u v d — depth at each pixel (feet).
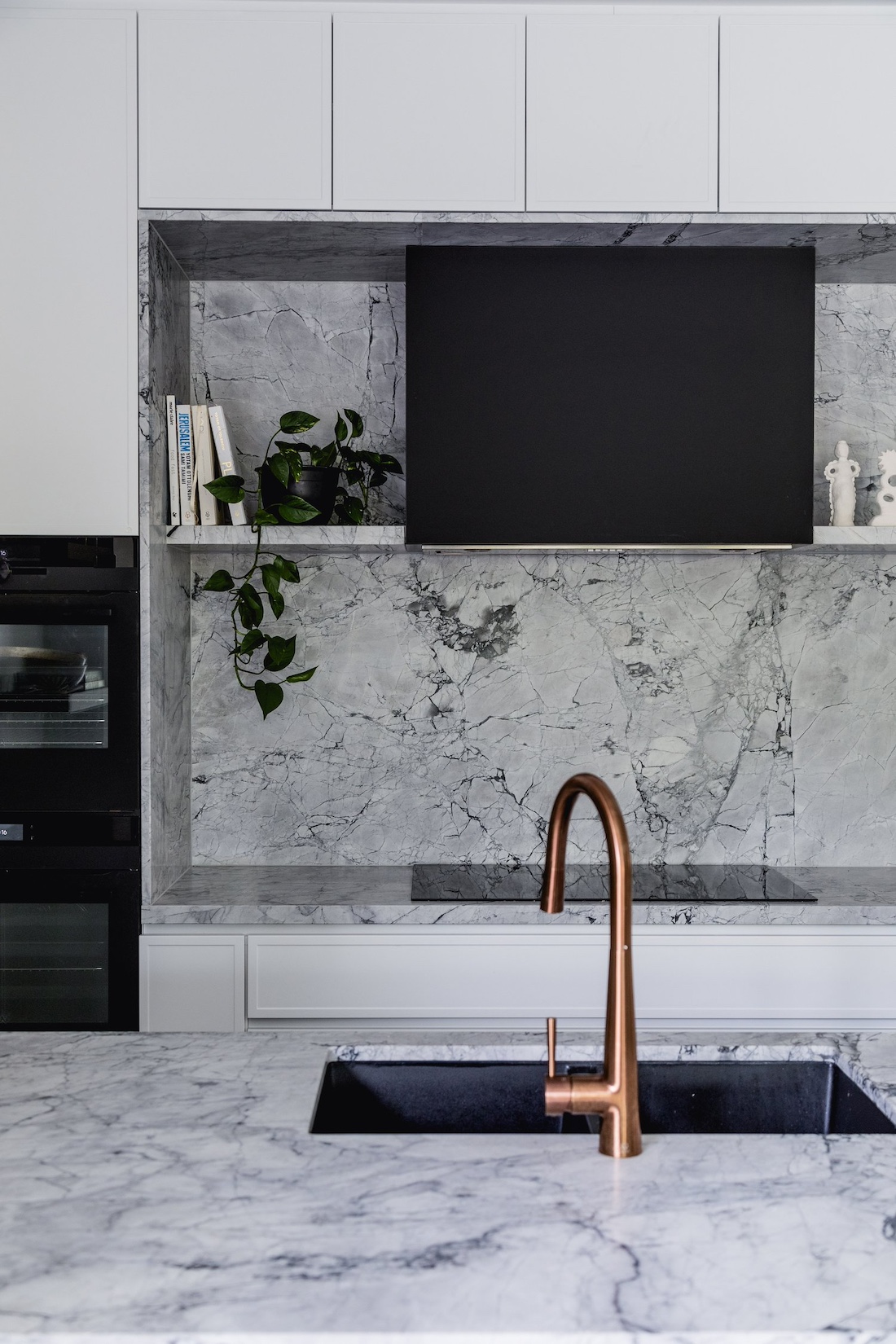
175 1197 3.56
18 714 8.52
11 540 8.46
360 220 8.55
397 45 8.51
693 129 8.55
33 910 8.57
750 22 8.54
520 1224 3.38
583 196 8.56
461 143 8.53
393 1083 5.05
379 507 10.04
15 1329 2.82
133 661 8.51
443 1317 2.88
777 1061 5.07
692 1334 2.82
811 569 10.14
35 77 8.46
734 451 8.80
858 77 8.56
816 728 10.15
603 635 10.11
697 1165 3.82
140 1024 8.52
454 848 10.11
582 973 8.45
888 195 8.59
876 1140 4.05
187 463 9.04
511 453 8.75
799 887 9.13
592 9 8.52
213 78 8.49
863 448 10.19
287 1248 3.23
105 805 8.52
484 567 10.08
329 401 10.07
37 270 8.50
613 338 8.77
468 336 8.75
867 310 10.16
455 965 8.47
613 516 8.79
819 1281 3.07
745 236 8.91
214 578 8.92
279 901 8.59
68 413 8.52
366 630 10.09
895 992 8.50
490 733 10.10
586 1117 5.02
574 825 10.12
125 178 8.49
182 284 9.76
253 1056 4.96
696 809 10.14
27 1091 4.52
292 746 10.08
